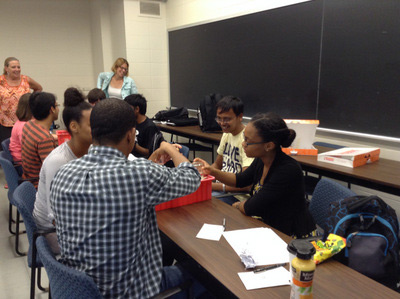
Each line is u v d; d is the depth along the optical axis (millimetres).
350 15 2660
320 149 2791
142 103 2723
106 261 990
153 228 1170
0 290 2125
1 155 2449
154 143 2697
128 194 978
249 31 3686
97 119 1026
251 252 1195
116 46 5391
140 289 1076
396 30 2375
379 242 1198
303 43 3094
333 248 1162
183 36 4848
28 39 5375
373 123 2619
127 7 4945
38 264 1601
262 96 3641
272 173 1600
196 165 1778
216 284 1071
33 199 1809
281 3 3279
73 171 1016
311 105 3107
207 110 3703
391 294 965
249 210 1532
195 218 1493
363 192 2879
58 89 5762
